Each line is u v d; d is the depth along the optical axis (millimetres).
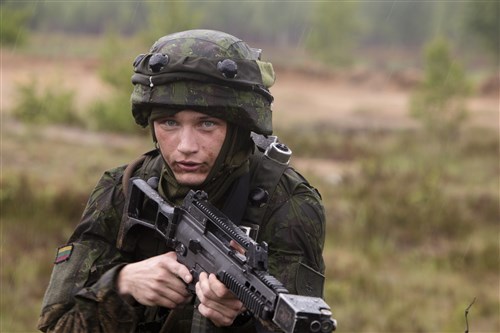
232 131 2906
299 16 122188
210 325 2820
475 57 108500
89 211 3176
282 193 3035
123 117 28156
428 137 31641
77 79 46812
